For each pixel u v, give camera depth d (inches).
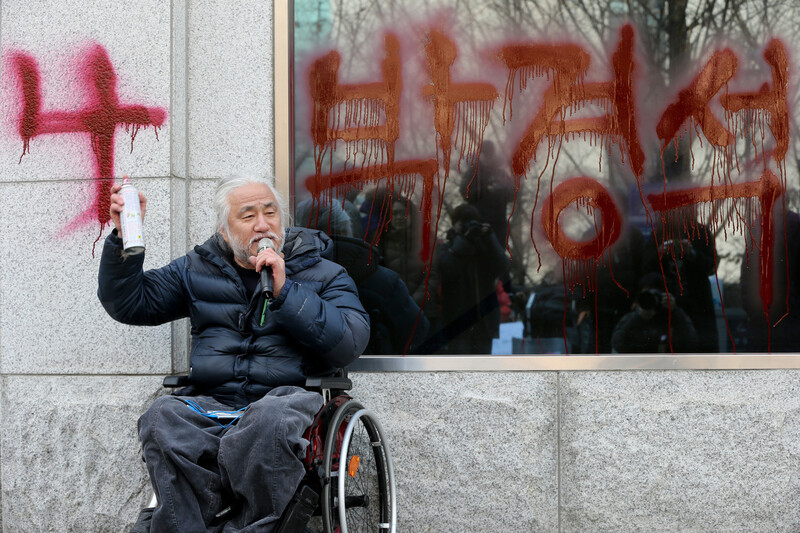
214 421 116.4
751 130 156.2
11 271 152.6
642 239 156.8
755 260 156.1
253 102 156.1
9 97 152.9
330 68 159.3
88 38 150.9
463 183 158.2
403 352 158.2
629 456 149.9
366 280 159.3
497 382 152.5
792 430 149.3
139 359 149.3
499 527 150.2
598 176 157.2
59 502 149.9
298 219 159.6
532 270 157.5
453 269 158.2
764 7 155.7
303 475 108.7
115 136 150.3
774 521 148.6
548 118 157.3
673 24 156.3
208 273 131.8
